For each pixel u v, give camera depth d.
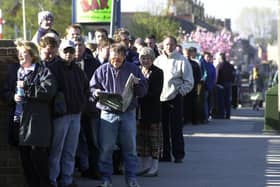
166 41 18.08
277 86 26.91
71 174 13.35
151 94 15.77
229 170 17.09
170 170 17.12
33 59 12.29
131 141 14.00
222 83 34.62
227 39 87.62
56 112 12.62
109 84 13.87
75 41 14.38
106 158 14.03
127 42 17.14
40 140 12.05
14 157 12.91
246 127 29.36
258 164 18.11
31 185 12.48
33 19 69.69
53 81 12.18
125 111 13.82
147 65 15.80
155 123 15.94
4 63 12.70
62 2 68.38
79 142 15.16
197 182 15.30
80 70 13.23
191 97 29.62
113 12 24.53
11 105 12.36
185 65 18.16
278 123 26.77
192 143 23.06
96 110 14.45
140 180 15.59
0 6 70.38
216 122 32.28
